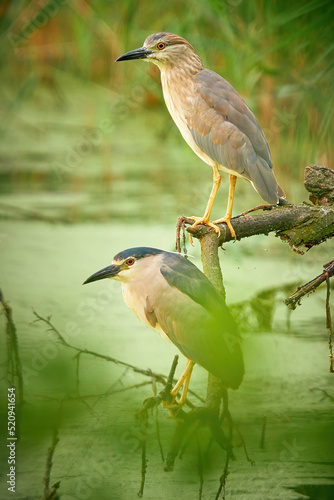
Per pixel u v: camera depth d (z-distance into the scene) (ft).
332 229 28.22
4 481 23.27
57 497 22.17
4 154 68.18
